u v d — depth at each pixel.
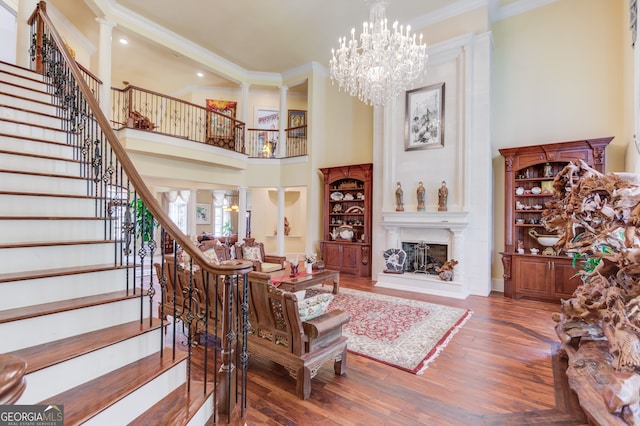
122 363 1.76
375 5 4.70
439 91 5.86
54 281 1.87
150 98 9.62
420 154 6.08
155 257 8.85
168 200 12.52
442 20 5.89
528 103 5.47
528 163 5.09
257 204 10.17
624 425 1.66
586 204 2.27
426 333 3.58
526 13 5.52
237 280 1.82
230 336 1.79
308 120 7.99
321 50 7.29
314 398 2.33
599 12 4.91
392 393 2.39
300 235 10.11
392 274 5.95
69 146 3.12
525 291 5.01
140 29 6.16
